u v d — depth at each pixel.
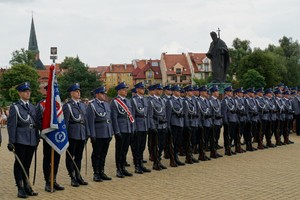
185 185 10.34
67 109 10.61
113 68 109.12
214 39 25.98
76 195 9.45
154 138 12.82
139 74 96.75
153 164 13.05
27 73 85.19
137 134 12.38
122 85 12.20
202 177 11.34
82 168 13.27
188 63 95.69
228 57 26.08
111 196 9.26
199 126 14.34
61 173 12.44
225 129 15.66
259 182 10.53
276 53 81.50
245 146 17.84
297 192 9.41
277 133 18.41
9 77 84.38
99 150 11.21
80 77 63.50
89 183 10.86
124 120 11.88
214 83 24.25
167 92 15.58
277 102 18.36
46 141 9.91
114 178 11.52
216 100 15.35
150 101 12.93
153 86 13.31
